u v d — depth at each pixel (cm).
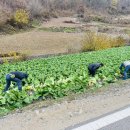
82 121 757
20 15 5847
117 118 773
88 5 9138
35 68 2048
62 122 760
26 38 4900
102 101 929
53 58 2680
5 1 6525
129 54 2622
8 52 3709
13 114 848
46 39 4806
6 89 1371
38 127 735
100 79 1578
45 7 7575
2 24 5525
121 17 9100
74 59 2462
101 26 6594
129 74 1634
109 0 9988
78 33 5559
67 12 8044
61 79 1496
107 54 2708
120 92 1030
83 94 1008
